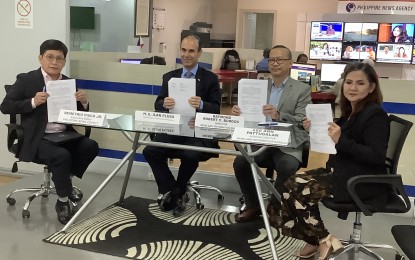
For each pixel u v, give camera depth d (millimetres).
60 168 3287
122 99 4410
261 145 2744
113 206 3672
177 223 3387
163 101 3533
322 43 5715
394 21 5105
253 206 3445
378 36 5168
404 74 4961
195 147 3137
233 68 6199
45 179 3648
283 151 3301
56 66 3420
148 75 4293
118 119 3252
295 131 3156
